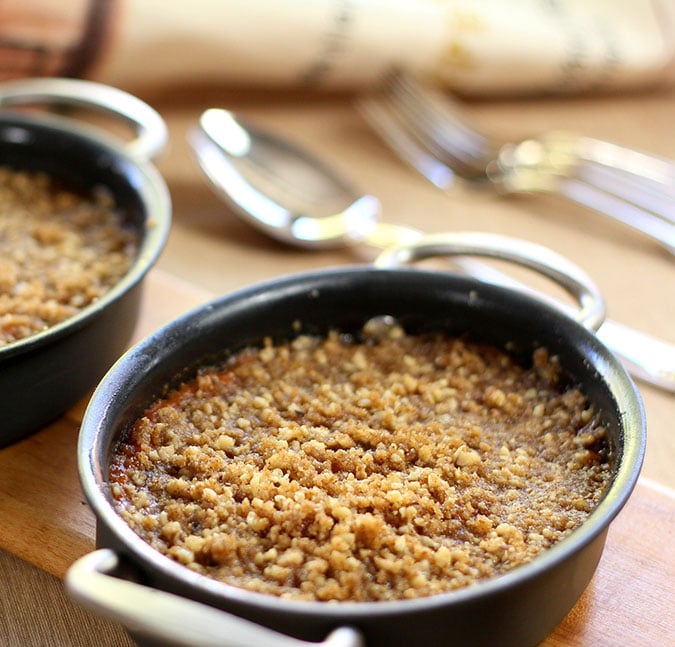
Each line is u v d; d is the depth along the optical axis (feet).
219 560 1.27
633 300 1.77
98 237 1.74
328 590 1.24
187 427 1.42
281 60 2.14
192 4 2.05
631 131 2.22
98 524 1.23
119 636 1.35
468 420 1.45
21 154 1.85
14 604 1.38
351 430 1.42
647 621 1.34
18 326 1.56
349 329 1.55
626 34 2.28
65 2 1.99
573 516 1.33
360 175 2.03
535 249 1.57
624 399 1.36
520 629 1.24
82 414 1.56
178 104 2.21
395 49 2.18
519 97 2.32
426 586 1.25
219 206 1.95
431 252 1.59
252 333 1.51
